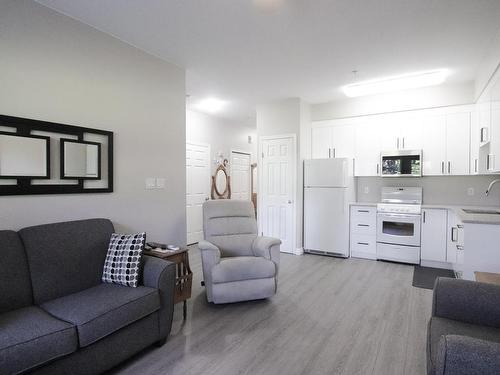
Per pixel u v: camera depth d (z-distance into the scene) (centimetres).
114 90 286
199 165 594
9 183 214
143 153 315
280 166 514
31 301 199
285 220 512
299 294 328
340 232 480
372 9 245
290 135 501
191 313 282
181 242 362
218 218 350
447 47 313
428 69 371
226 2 235
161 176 336
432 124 440
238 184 709
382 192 494
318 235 498
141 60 314
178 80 359
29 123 223
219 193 645
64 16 246
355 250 482
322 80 410
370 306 296
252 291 294
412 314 278
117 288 220
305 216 509
